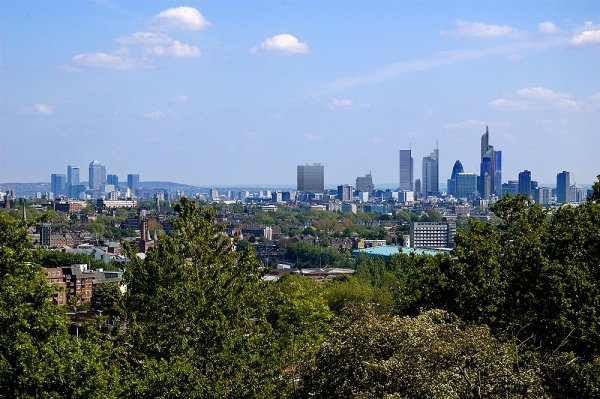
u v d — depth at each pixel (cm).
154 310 5422
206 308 5312
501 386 4391
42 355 4384
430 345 4359
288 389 5184
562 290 5522
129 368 5047
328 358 4681
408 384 4234
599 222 6075
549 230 6356
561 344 5366
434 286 6275
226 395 4956
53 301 5066
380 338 4578
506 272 5972
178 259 5619
